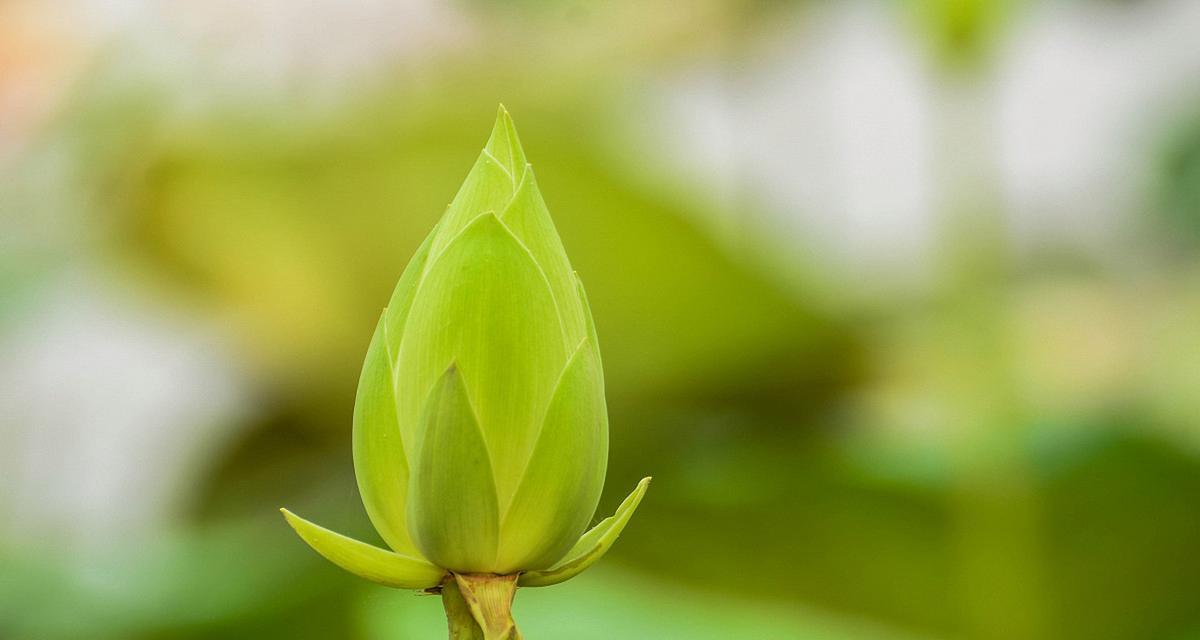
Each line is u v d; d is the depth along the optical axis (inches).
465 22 118.4
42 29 111.3
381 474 38.4
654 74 135.0
